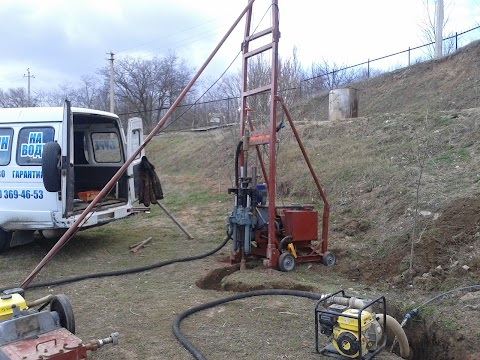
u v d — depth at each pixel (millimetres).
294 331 4727
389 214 8172
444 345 4730
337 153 11922
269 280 6277
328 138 13359
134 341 4574
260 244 7367
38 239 9461
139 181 9125
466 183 7910
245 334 4668
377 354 4223
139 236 9695
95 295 6043
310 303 5496
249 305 5461
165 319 5121
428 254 6535
